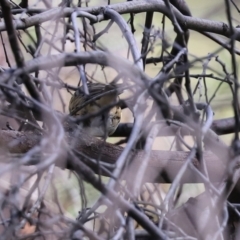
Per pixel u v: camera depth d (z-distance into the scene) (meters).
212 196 5.45
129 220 4.48
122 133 8.28
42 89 5.76
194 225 6.08
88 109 6.50
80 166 4.09
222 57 11.99
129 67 5.17
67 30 7.18
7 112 4.58
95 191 9.43
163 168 6.36
